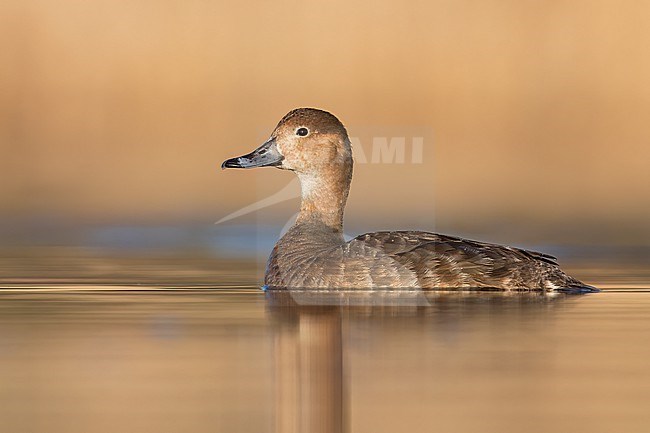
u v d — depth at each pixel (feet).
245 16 78.54
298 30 78.48
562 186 73.05
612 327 33.96
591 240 60.18
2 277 47.01
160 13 78.18
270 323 34.76
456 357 29.63
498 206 68.69
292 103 77.51
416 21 78.89
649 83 79.25
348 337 32.32
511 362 29.17
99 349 30.94
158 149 76.48
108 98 77.25
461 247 41.57
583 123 78.64
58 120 76.89
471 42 78.84
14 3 77.82
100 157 75.66
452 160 75.82
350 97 77.51
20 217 66.85
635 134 78.64
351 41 78.23
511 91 78.43
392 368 28.43
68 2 78.07
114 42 77.87
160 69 77.61
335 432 22.95
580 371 28.17
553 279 41.39
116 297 40.98
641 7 80.07
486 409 24.67
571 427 23.30
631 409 24.68
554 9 79.92
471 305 37.96
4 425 23.49
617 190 72.79
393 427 23.32
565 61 79.46
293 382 27.12
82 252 56.90
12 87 77.00
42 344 31.60
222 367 28.71
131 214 67.31
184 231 64.18
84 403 25.31
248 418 24.06
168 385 26.96
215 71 77.77
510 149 77.15
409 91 77.77
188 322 35.01
